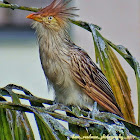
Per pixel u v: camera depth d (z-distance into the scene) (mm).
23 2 11359
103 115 6469
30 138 5926
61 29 8055
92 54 9773
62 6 8125
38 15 7945
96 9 12891
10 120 5898
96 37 7316
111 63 7246
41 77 13094
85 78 8078
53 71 8016
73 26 9461
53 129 5074
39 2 11430
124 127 5793
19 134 5902
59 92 8211
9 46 13570
